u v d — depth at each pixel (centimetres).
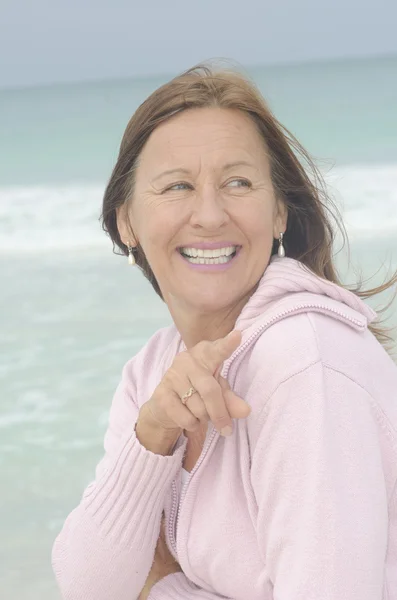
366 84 6222
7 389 991
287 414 201
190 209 232
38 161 3581
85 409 915
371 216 1953
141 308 1280
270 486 205
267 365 207
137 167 245
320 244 263
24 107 6297
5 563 618
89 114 5612
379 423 205
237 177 233
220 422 205
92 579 247
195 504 231
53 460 798
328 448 196
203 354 209
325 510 194
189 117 235
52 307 1350
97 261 1689
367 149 3272
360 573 193
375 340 224
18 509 705
